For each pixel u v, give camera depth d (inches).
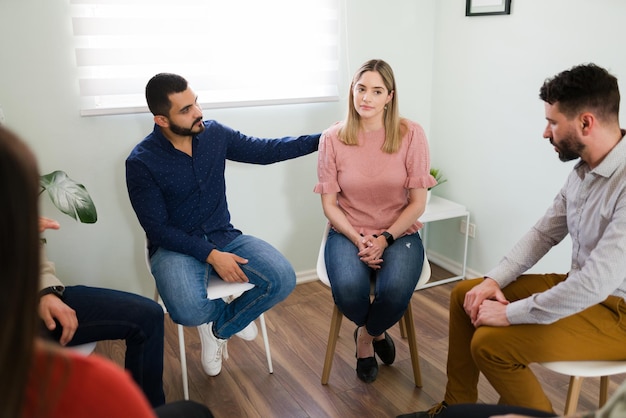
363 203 82.7
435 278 117.8
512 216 104.9
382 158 80.5
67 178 85.8
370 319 75.6
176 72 95.8
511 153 102.7
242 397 79.9
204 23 95.5
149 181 78.2
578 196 60.7
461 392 70.3
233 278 76.9
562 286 55.6
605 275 53.7
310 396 79.8
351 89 79.6
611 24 82.0
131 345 68.2
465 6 106.5
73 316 62.2
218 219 84.4
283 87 105.0
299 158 110.3
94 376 23.6
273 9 100.0
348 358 89.3
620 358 58.0
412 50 115.1
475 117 109.3
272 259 79.7
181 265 76.5
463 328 68.5
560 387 80.4
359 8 107.4
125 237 100.0
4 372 21.4
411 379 83.5
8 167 20.9
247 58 100.4
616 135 56.6
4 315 21.4
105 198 96.7
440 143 120.2
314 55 105.7
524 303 58.2
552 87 57.5
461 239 118.0
